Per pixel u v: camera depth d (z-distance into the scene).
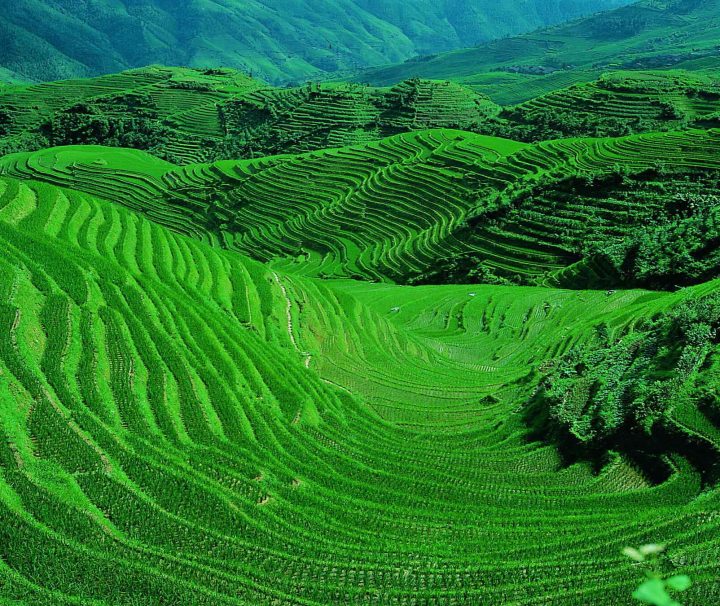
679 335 40.94
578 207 96.56
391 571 24.95
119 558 24.05
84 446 29.86
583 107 155.25
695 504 27.80
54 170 152.12
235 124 196.00
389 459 36.38
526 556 25.80
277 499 29.95
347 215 121.69
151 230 62.72
